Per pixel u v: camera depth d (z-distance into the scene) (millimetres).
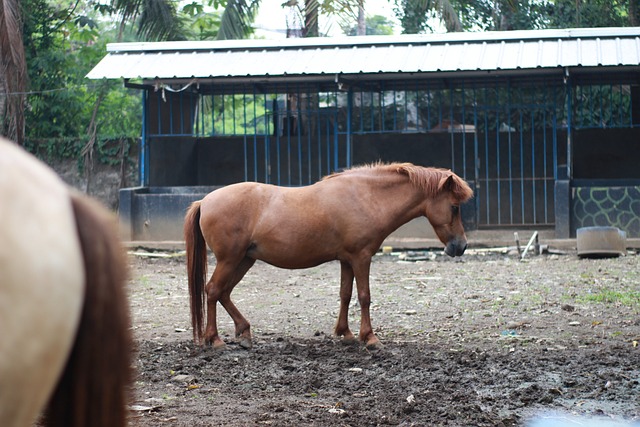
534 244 16000
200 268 8250
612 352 7824
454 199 8492
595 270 13484
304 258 8344
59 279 2092
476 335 8844
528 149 18547
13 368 1976
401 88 18391
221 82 17750
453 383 6820
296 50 17750
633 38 17016
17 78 17609
